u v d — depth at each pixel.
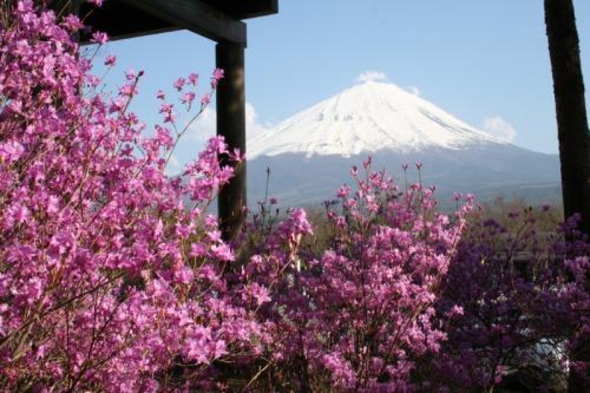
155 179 2.72
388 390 3.38
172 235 2.55
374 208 4.02
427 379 4.16
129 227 2.58
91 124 2.81
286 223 2.91
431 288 3.98
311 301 3.91
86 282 2.41
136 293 2.35
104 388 2.46
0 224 2.23
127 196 2.58
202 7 5.66
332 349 3.74
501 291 5.02
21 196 2.37
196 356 2.25
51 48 2.94
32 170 2.50
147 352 2.48
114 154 2.82
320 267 4.38
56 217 2.38
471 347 4.84
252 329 2.86
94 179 2.69
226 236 5.60
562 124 5.16
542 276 5.21
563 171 5.19
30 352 2.46
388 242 3.71
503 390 4.92
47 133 2.76
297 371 3.83
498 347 4.61
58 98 3.04
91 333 2.44
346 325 3.86
